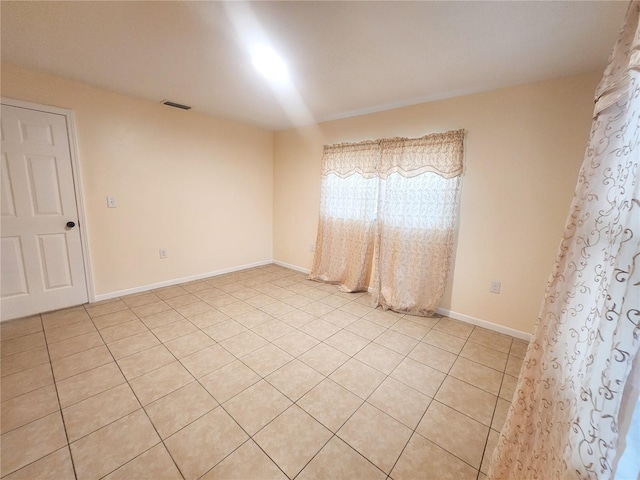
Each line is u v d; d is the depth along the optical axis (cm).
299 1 138
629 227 59
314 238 405
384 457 134
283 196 439
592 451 62
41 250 257
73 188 267
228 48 187
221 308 292
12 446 133
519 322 245
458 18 148
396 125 298
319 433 146
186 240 361
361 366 202
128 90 273
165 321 260
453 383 187
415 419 157
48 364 193
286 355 213
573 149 209
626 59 73
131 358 203
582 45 168
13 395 164
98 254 291
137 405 160
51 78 244
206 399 166
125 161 297
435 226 274
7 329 236
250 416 155
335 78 228
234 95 277
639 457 60
